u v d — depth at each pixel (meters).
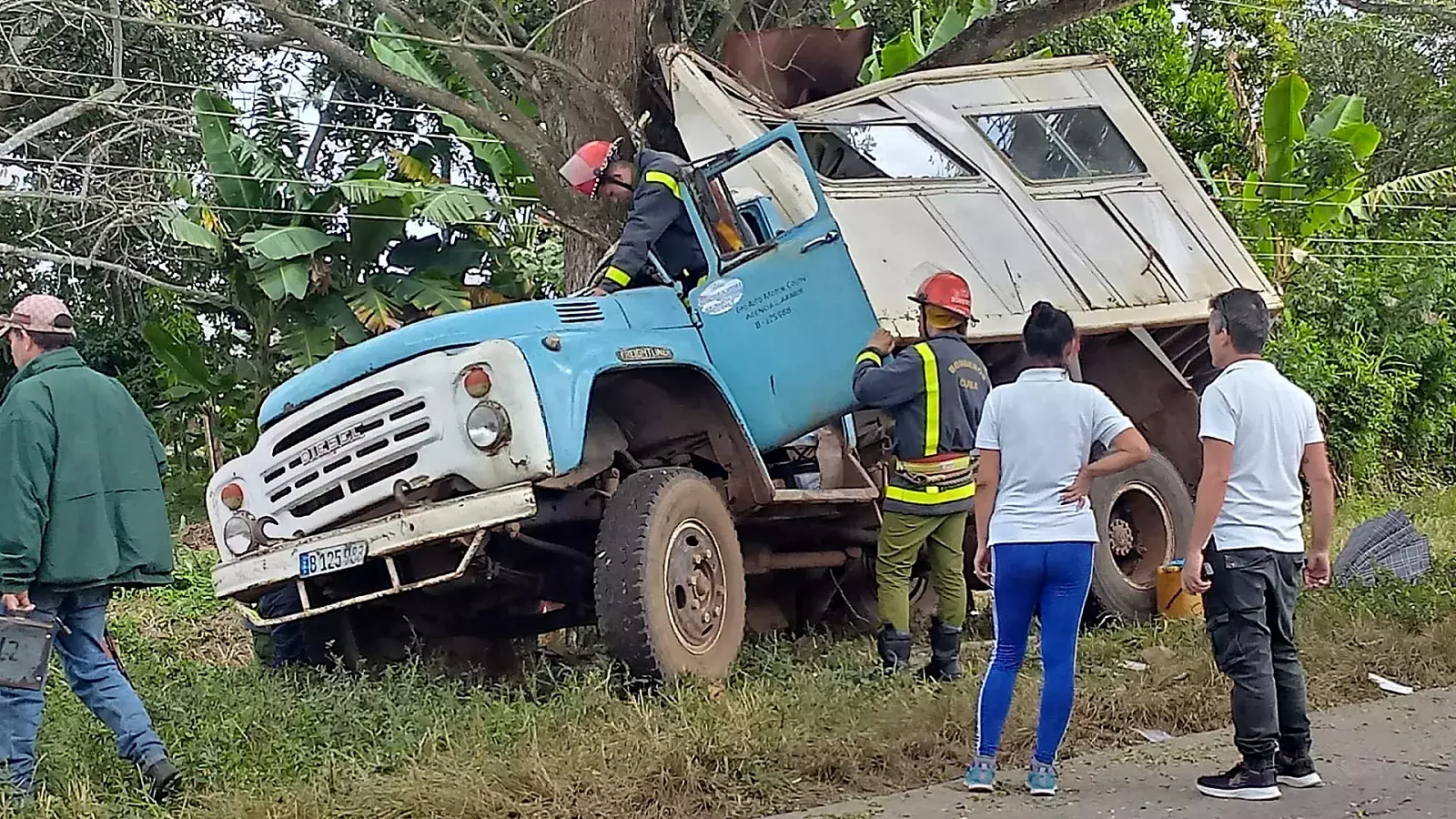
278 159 16.36
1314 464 5.05
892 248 7.70
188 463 20.39
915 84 8.81
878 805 4.94
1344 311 17.58
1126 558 8.77
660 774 4.96
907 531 6.67
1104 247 8.71
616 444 6.75
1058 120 9.09
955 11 13.20
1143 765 5.45
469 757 5.20
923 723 5.65
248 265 16.12
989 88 9.02
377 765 5.24
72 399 5.05
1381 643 7.33
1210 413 4.97
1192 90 20.67
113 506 5.12
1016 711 5.91
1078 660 7.16
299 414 6.45
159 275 19.14
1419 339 17.95
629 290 6.91
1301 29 23.62
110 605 10.21
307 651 7.24
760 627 8.24
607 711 5.73
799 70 9.84
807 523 7.94
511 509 5.91
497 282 17.41
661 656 6.13
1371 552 9.05
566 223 10.32
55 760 5.31
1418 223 18.95
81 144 15.31
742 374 6.99
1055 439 5.00
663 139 10.07
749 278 6.98
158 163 16.97
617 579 6.14
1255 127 18.94
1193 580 4.91
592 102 10.13
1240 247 9.49
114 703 5.12
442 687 6.50
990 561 5.22
